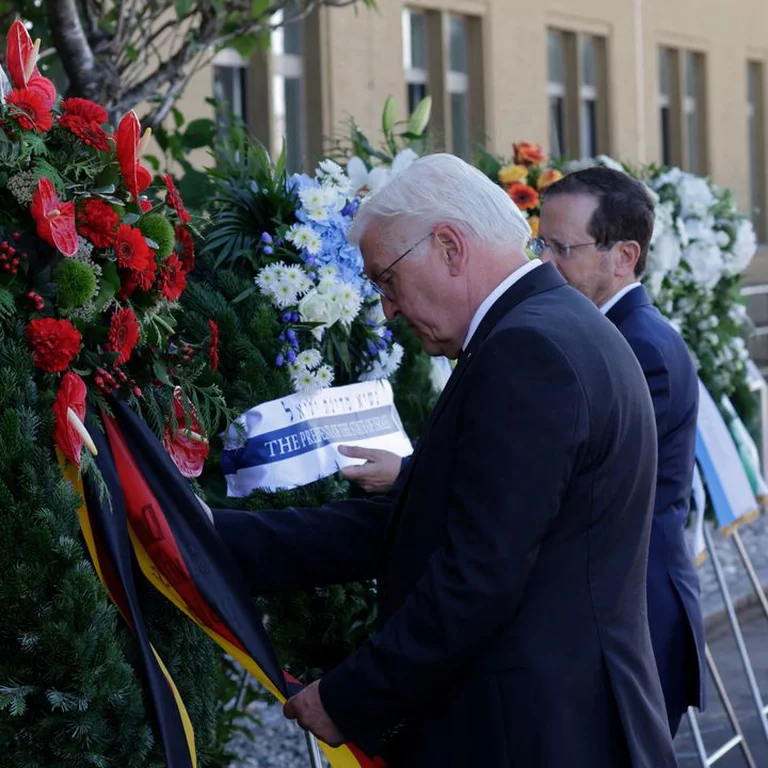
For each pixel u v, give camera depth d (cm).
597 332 233
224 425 297
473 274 238
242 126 498
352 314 317
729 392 546
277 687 242
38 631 203
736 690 597
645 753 231
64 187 219
